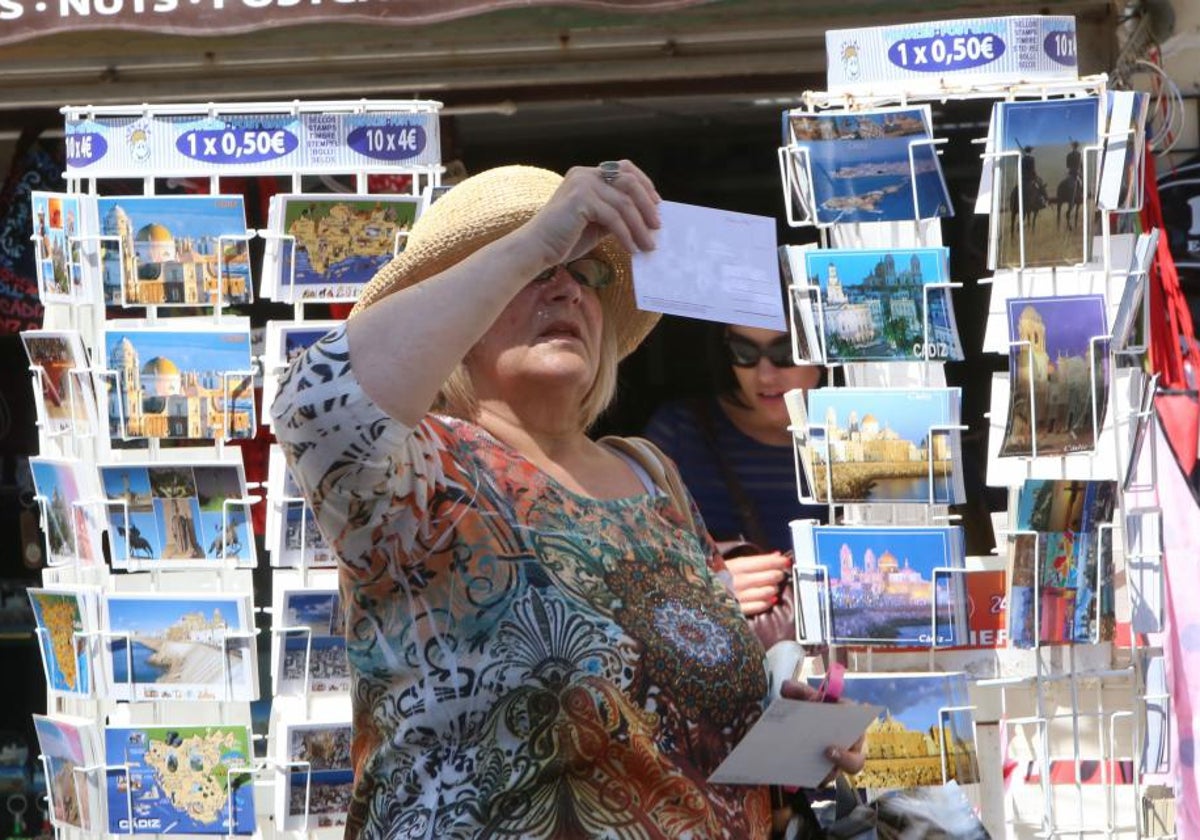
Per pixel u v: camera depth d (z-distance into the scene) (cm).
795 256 707
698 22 886
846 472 705
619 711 449
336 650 773
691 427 862
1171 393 908
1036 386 698
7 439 1180
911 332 702
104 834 779
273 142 773
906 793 555
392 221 772
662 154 1243
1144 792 755
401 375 414
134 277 767
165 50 922
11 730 1197
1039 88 718
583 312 505
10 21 831
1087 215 704
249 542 774
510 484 469
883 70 727
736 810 485
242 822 773
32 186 1082
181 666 769
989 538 903
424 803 448
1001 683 714
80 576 799
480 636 448
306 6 822
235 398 768
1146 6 909
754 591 725
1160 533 727
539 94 1041
